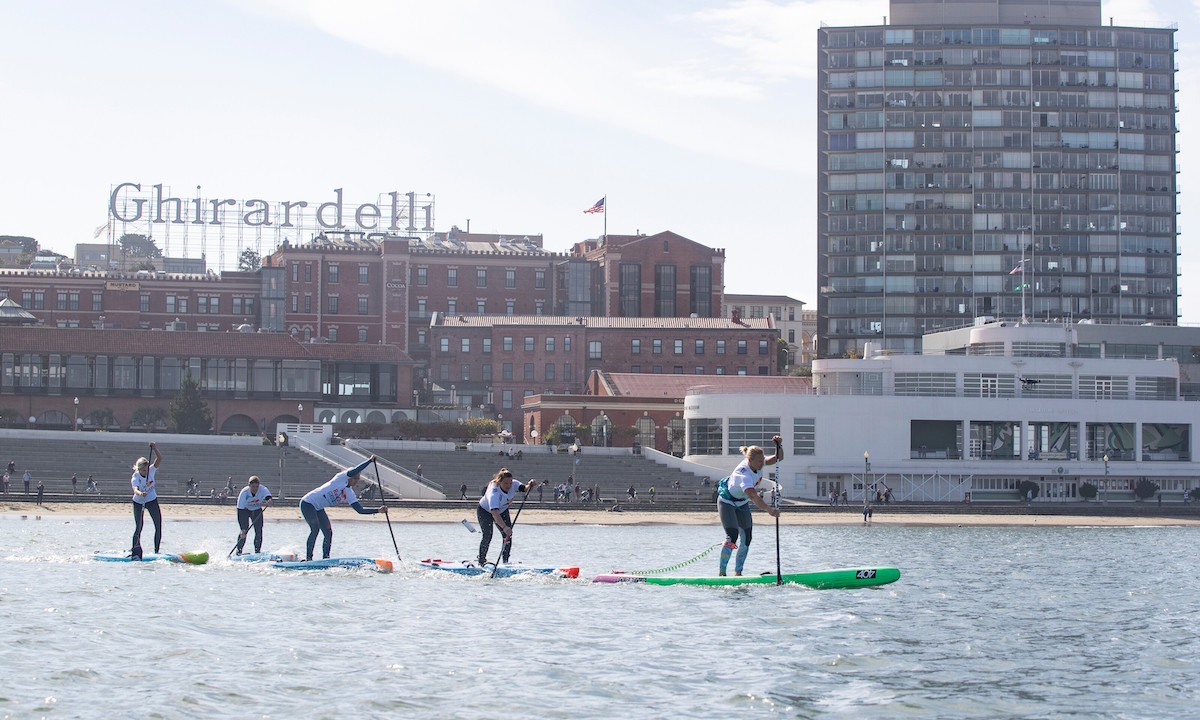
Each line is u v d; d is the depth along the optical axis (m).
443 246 182.50
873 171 173.62
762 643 24.08
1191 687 20.97
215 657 21.91
